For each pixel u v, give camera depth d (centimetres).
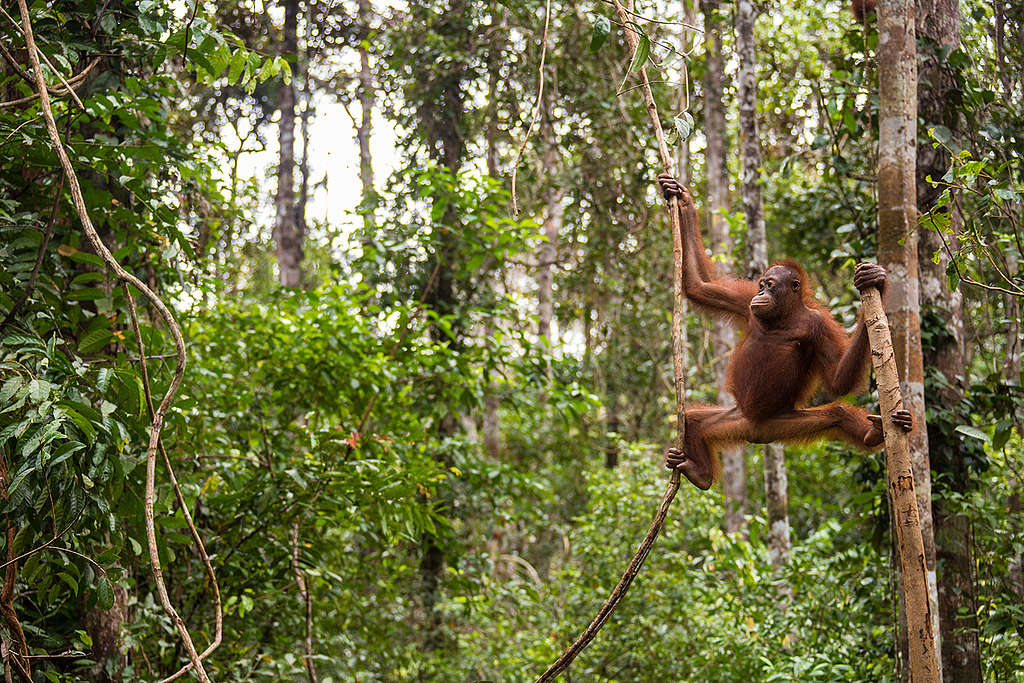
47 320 422
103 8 446
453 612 869
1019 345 612
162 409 341
